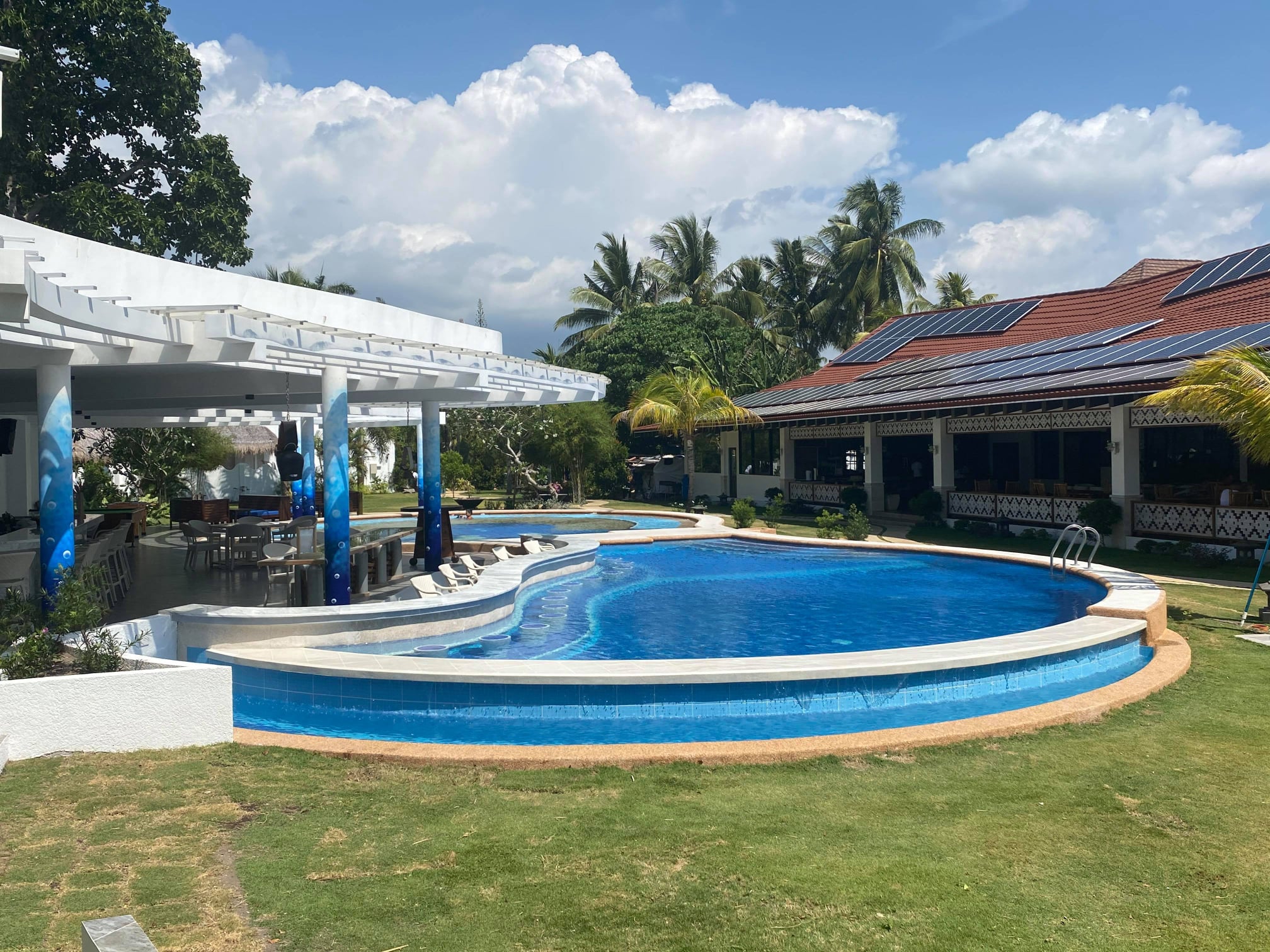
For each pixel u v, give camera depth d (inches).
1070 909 171.9
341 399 467.5
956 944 158.6
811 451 1339.8
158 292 452.4
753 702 328.2
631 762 257.6
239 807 220.4
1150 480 946.7
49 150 1080.8
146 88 1099.3
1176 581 627.8
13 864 185.5
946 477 1000.9
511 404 729.0
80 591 321.7
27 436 837.2
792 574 690.2
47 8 1002.1
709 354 1708.9
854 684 335.3
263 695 361.7
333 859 191.9
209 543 647.1
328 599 467.8
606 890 178.7
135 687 262.2
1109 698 319.6
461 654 422.3
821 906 172.2
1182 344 811.4
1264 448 466.6
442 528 712.4
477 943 157.4
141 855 191.3
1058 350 1024.9
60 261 412.5
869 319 2032.5
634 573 696.4
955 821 215.6
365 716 340.8
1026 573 670.5
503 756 257.4
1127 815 219.5
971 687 354.3
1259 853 197.5
